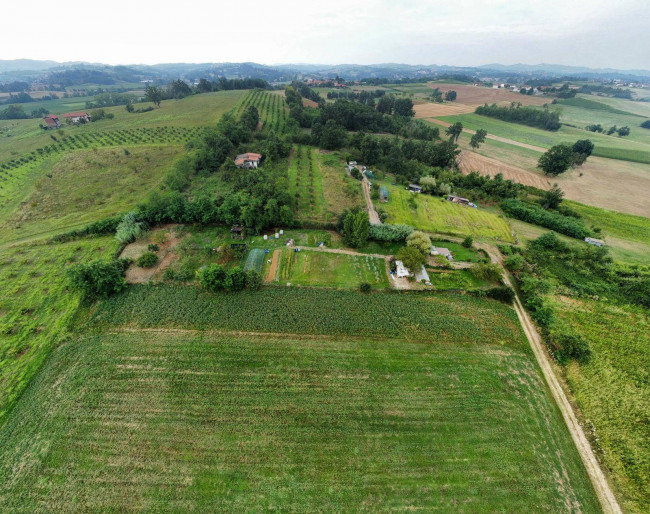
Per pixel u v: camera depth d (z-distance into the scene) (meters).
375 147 102.44
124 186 81.50
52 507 26.11
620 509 27.66
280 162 101.38
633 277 55.56
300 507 26.62
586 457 31.16
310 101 193.12
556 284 54.22
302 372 37.38
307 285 51.19
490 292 50.25
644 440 32.50
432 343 42.16
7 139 117.50
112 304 45.53
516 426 33.03
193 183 83.19
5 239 59.88
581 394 36.81
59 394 34.16
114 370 36.81
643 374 39.00
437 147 105.06
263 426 31.94
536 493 28.03
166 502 26.53
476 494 27.75
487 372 38.59
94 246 57.91
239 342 40.69
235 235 62.28
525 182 98.56
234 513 26.11
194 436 30.97
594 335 44.53
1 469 28.33
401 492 27.67
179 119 137.00
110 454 29.44
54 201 73.62
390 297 49.44
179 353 39.03
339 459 29.67
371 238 63.31
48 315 43.69
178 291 48.44
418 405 34.50
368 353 40.19
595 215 79.00
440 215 75.94
